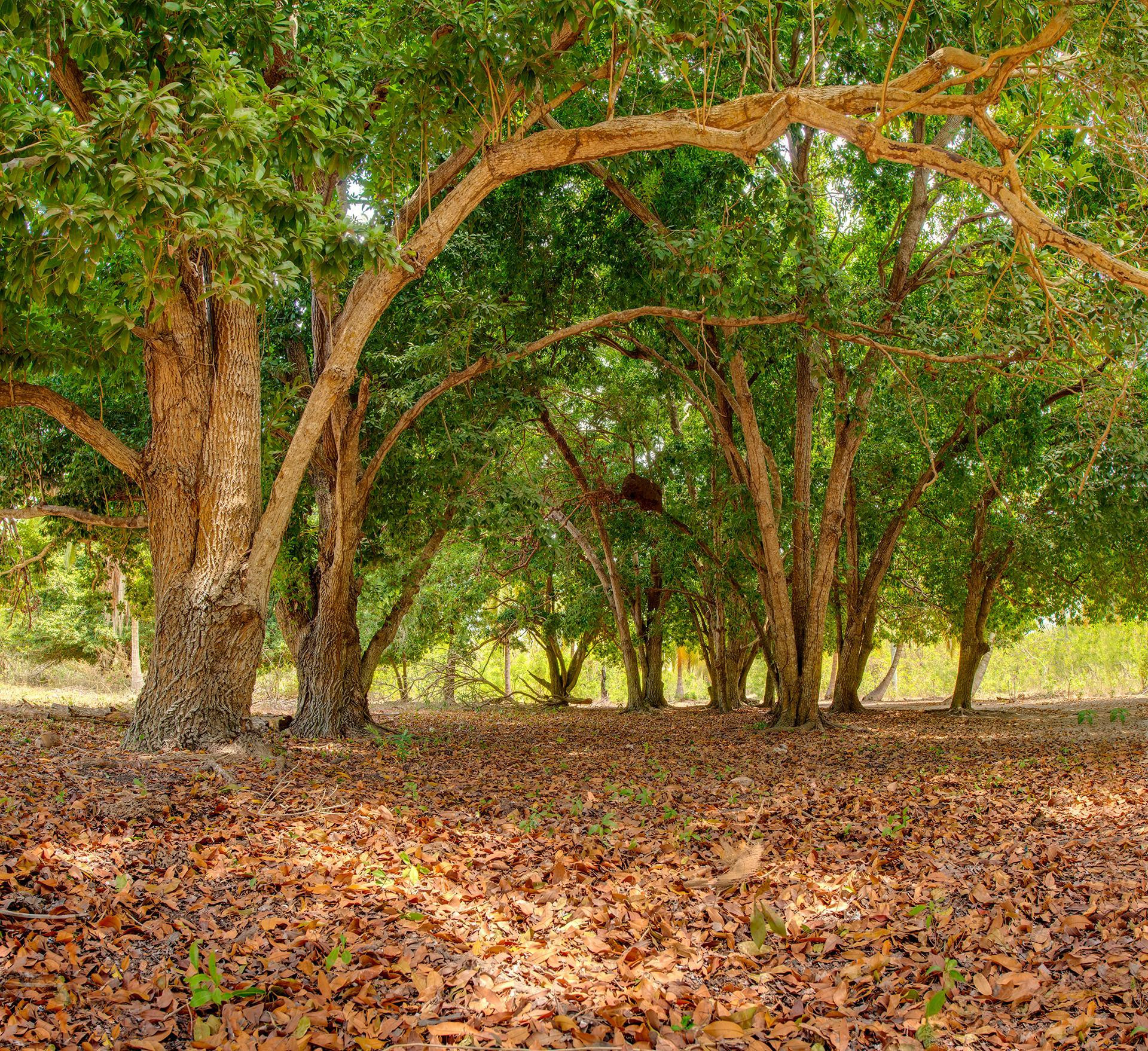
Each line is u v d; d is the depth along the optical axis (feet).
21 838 15.92
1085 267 31.27
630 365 76.95
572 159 26.61
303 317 49.96
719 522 66.44
